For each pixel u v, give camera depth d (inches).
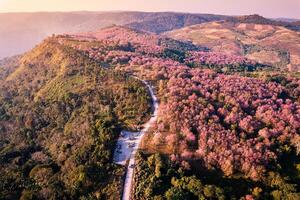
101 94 6998.0
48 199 4247.0
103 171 4367.6
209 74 7869.1
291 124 5334.6
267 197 3951.8
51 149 5989.2
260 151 4512.8
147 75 7736.2
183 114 5236.2
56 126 6884.8
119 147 4820.4
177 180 4023.1
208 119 5226.4
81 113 6589.6
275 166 4375.0
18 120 7849.4
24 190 4623.5
